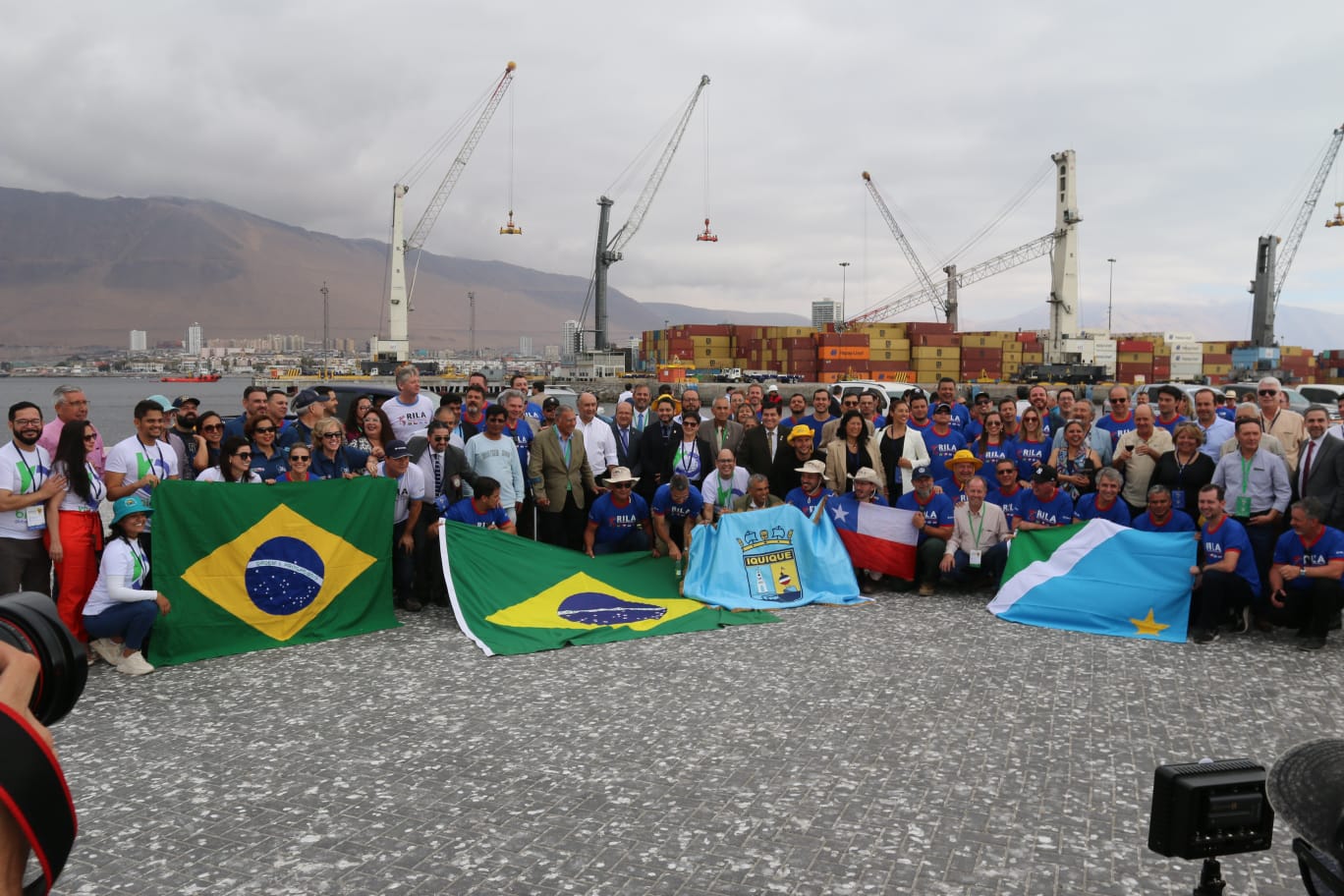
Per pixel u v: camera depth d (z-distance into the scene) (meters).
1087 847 4.42
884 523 10.32
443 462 9.54
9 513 7.25
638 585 9.66
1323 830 1.23
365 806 4.83
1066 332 93.50
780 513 10.27
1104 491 9.76
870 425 11.70
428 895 3.96
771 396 11.27
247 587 8.00
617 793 4.98
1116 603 8.76
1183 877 4.14
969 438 12.64
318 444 8.99
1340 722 6.18
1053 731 5.96
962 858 4.30
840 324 96.56
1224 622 9.02
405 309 104.50
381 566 8.73
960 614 9.34
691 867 4.20
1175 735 5.91
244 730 5.96
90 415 76.31
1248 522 9.11
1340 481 8.70
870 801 4.90
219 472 8.58
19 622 1.34
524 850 4.36
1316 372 94.31
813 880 4.09
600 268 112.94
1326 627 8.08
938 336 91.38
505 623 8.44
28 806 1.10
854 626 8.80
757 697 6.61
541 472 10.31
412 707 6.39
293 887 4.02
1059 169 94.25
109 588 7.21
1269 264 94.38
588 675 7.15
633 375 96.12
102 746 5.68
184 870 4.17
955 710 6.34
